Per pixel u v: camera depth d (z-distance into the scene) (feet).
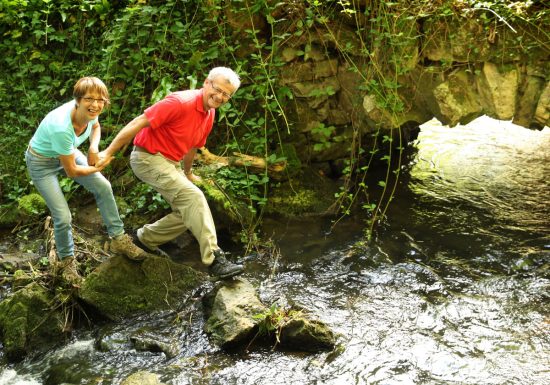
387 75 19.12
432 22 18.51
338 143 20.52
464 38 18.38
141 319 14.38
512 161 23.75
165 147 13.88
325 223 18.86
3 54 20.34
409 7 18.42
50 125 12.43
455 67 19.02
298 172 20.01
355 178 21.43
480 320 14.12
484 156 24.35
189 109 13.43
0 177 18.66
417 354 12.98
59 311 14.06
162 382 12.16
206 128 14.28
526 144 25.61
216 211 17.58
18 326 13.39
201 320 14.29
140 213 18.31
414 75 19.33
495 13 17.42
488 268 16.34
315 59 19.39
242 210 17.97
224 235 17.95
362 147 21.21
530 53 18.12
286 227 18.56
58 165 13.62
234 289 14.46
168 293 14.99
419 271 16.25
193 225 14.34
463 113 18.98
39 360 13.21
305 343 13.23
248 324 13.30
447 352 13.01
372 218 19.19
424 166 23.41
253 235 17.69
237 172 18.60
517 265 16.38
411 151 24.89
